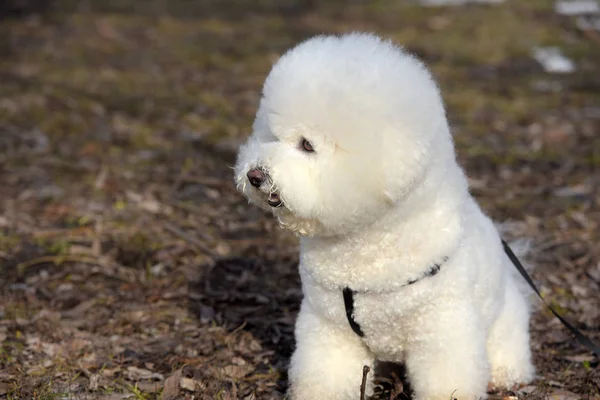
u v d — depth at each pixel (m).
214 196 6.83
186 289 5.19
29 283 5.22
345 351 3.61
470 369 3.42
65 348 4.37
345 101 3.12
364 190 3.15
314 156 3.23
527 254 4.93
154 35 13.02
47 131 8.32
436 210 3.33
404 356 3.60
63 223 6.21
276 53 11.96
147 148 8.01
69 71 10.70
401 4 15.35
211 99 9.74
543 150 8.28
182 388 3.93
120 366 4.16
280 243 5.92
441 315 3.40
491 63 11.54
